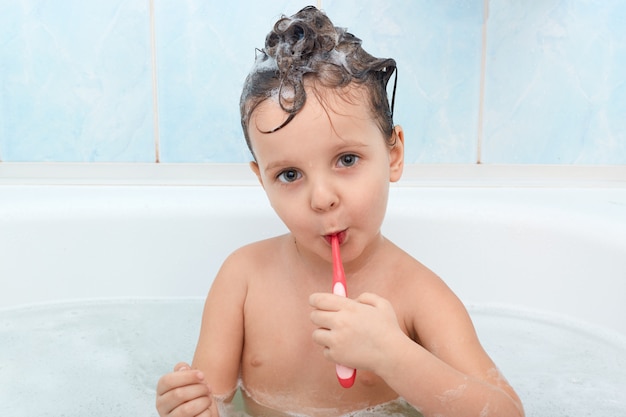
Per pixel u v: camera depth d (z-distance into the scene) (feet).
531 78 4.16
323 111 2.06
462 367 2.22
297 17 2.33
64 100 4.14
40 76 4.11
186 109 4.18
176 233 3.57
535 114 4.20
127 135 4.19
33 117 4.15
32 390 2.75
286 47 2.18
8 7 4.02
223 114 4.18
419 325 2.37
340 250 2.17
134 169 4.18
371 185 2.13
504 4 4.08
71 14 4.06
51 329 3.26
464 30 4.10
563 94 4.18
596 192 3.94
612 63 4.14
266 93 2.12
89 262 3.52
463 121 4.20
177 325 3.33
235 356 2.52
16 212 3.46
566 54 4.14
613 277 3.03
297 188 2.13
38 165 4.15
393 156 2.42
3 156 4.18
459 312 2.36
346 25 4.09
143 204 3.59
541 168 4.21
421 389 1.99
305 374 2.41
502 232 3.43
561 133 4.22
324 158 2.08
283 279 2.53
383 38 4.11
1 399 2.68
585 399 2.60
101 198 3.68
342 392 2.37
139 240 3.56
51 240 3.49
